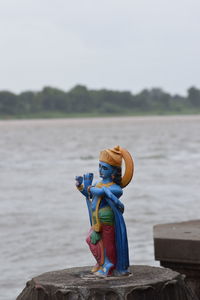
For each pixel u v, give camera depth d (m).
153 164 54.16
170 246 13.01
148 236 21.89
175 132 136.00
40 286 9.48
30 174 48.06
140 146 84.38
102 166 10.00
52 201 31.95
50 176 45.94
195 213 27.00
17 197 34.28
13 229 24.19
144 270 10.12
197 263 12.73
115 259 9.84
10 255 19.89
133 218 25.81
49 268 18.30
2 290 16.36
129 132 143.25
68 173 48.03
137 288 9.20
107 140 105.88
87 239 10.07
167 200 31.02
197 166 50.66
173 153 68.44
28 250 20.56
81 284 9.37
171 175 43.97
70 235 22.73
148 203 30.11
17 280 17.22
